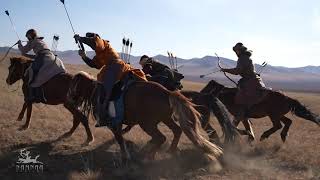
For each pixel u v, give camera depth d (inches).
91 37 412.8
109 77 402.9
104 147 471.8
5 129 519.2
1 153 423.8
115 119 396.8
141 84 393.4
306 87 7278.5
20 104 720.3
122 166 401.4
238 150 463.5
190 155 447.5
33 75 480.1
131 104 389.7
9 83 517.3
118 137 405.4
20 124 554.3
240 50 509.7
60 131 537.6
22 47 491.2
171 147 434.0
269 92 508.7
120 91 396.5
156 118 385.4
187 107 372.8
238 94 506.3
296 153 487.2
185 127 368.8
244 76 508.7
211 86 514.9
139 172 388.5
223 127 430.6
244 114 508.4
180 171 400.8
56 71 479.2
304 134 659.4
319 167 438.0
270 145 519.5
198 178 382.9
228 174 398.9
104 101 401.1
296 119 885.8
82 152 447.2
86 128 471.8
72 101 446.3
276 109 507.2
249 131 524.4
